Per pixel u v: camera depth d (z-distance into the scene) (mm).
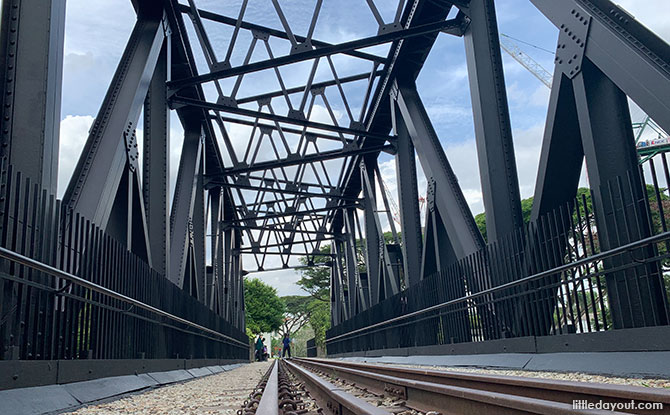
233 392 7516
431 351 13438
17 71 6559
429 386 4016
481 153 11969
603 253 6324
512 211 11227
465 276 11711
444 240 15508
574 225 7516
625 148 7613
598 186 7422
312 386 7219
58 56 7055
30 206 5617
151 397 6680
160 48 13867
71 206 9133
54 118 6828
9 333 5012
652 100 6504
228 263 34750
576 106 8203
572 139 8852
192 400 6207
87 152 9891
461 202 14133
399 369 7238
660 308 6344
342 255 43812
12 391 4629
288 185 26078
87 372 6582
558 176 9102
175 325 12609
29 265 4848
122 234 10695
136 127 11477
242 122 24281
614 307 6652
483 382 4277
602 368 6102
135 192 11547
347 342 32312
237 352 34250
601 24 7453
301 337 104875
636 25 6961
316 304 83062
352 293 33438
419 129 16531
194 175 19562
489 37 12477
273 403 3846
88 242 7191
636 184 6691
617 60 7141
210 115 21547
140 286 9570
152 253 13617
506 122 11852
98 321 7316
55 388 5449
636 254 6566
